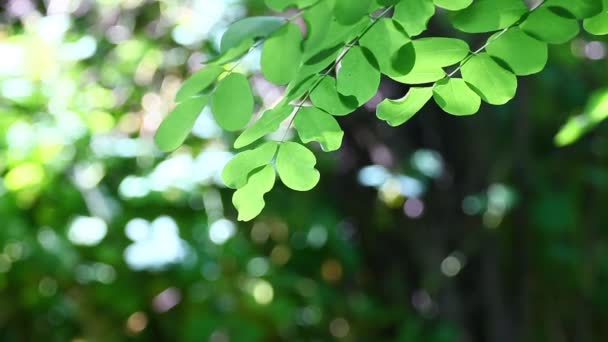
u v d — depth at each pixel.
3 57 1.61
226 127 0.68
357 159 1.93
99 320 1.72
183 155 1.66
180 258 1.64
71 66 1.65
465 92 0.71
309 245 1.86
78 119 1.60
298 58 0.65
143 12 1.71
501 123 1.94
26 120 1.59
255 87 1.45
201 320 1.69
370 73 0.68
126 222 1.63
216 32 1.67
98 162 1.64
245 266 1.74
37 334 1.72
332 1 0.65
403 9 0.67
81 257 1.67
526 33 0.69
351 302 1.90
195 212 1.72
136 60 1.68
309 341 1.86
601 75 1.91
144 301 1.73
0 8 1.69
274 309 1.72
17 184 1.56
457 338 1.93
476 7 0.68
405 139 1.92
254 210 0.72
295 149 0.70
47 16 1.67
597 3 0.68
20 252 1.59
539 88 1.90
